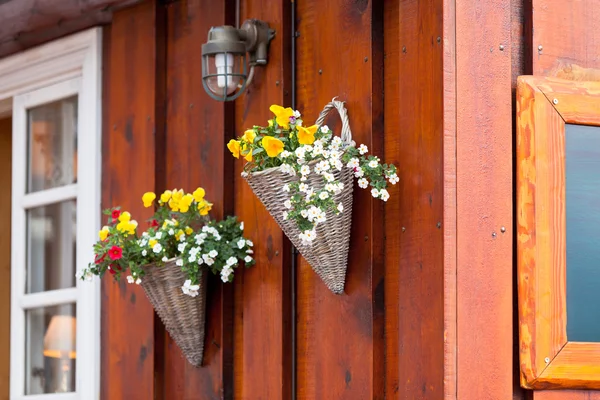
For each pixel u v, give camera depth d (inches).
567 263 157.1
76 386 210.4
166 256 178.9
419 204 154.9
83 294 209.9
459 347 149.9
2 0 224.8
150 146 198.7
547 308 154.9
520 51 160.6
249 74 177.3
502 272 154.1
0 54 230.7
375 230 160.7
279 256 174.6
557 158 157.2
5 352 249.4
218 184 185.6
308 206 154.9
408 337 155.5
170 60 198.8
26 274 226.5
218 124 186.5
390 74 163.3
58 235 220.5
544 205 155.8
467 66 154.3
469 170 152.8
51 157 223.6
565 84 159.0
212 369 183.6
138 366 196.5
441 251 150.5
